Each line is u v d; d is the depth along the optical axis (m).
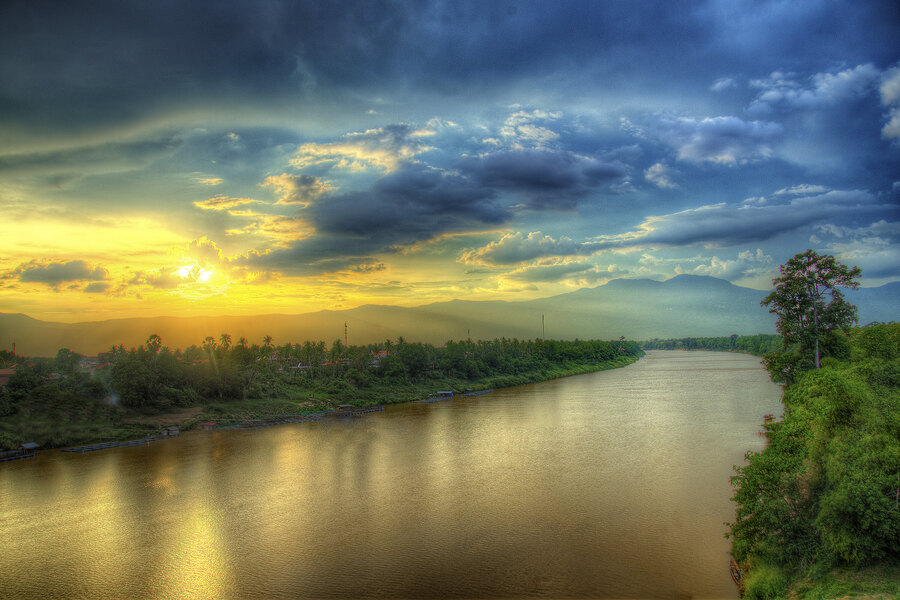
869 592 26.20
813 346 68.94
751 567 34.16
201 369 124.94
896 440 31.31
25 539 46.72
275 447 83.44
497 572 37.66
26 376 99.12
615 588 34.81
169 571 39.94
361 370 160.12
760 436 77.44
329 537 45.03
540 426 93.12
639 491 53.28
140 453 81.19
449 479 60.62
